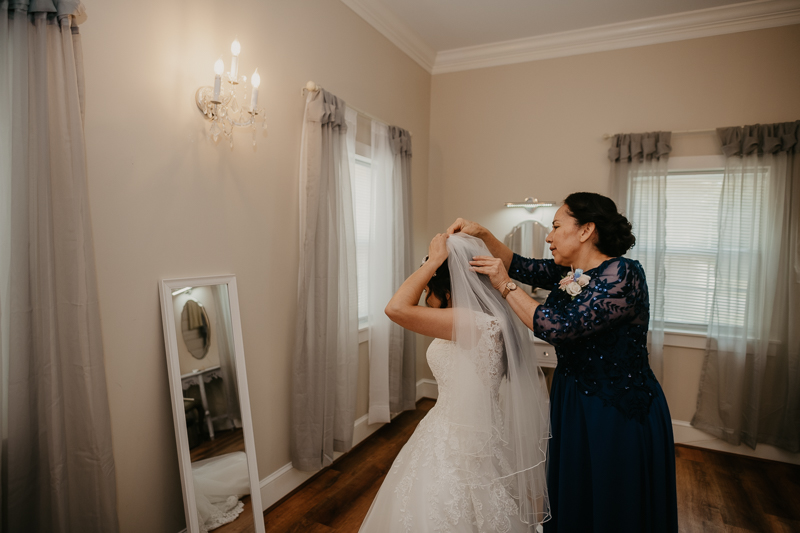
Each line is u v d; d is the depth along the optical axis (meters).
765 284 3.09
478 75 4.04
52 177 1.44
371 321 3.22
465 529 1.29
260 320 2.34
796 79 3.09
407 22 3.48
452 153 4.16
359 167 3.41
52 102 1.42
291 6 2.50
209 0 2.01
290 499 2.52
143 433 1.79
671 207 3.49
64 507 1.45
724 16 3.20
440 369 1.47
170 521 1.91
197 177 1.99
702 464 3.09
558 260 1.69
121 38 1.67
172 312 1.86
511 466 1.41
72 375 1.49
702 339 3.31
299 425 2.48
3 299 1.34
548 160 3.80
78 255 1.47
